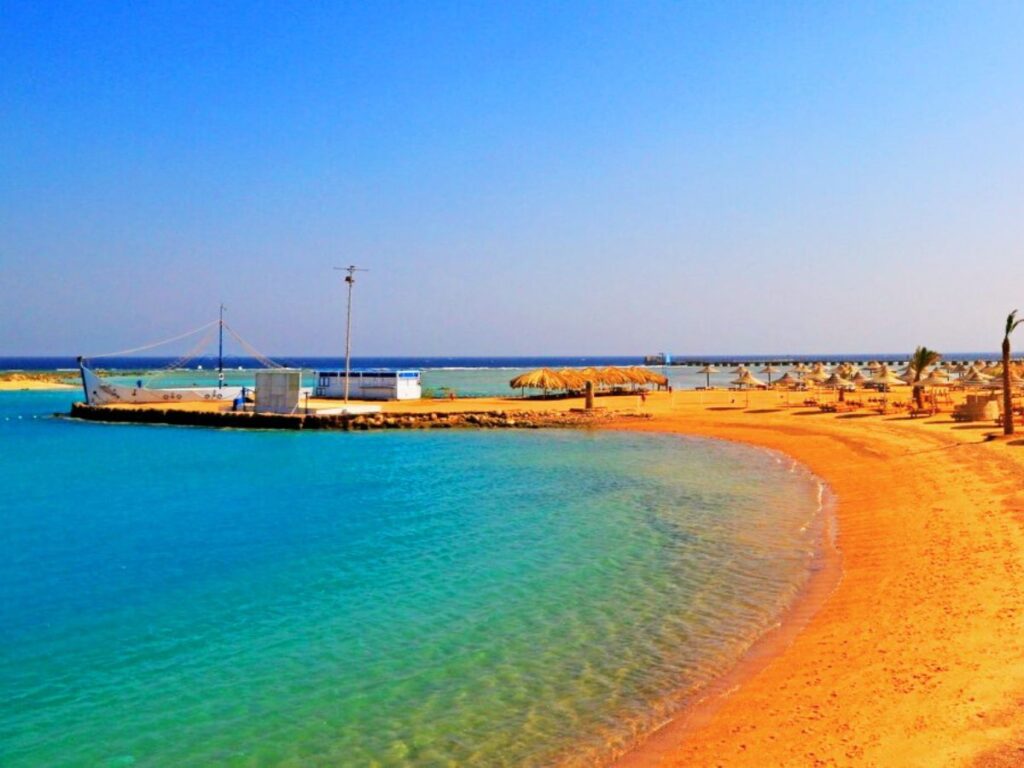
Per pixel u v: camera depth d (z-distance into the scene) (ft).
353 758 28.53
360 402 209.05
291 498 84.99
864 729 27.37
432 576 52.34
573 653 37.78
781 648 37.04
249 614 45.32
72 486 94.68
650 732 29.35
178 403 223.30
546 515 72.54
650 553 56.85
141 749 29.55
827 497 76.84
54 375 426.92
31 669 37.50
